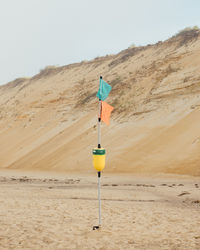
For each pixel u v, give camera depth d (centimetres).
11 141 5281
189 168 2423
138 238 593
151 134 3303
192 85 3938
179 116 3412
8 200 1059
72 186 1838
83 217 807
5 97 9056
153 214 869
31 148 4622
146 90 4469
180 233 638
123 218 805
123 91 4862
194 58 4669
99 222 699
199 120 3125
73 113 5256
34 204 985
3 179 2542
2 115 6844
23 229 645
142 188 1689
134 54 6794
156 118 3625
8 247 512
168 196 1348
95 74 6856
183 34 6166
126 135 3531
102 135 3809
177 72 4459
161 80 4469
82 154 3488
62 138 4362
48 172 3219
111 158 3089
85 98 5612
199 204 1088
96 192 1462
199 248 512
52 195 1291
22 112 6278
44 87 7519
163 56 5675
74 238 586
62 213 852
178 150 2786
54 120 5362
